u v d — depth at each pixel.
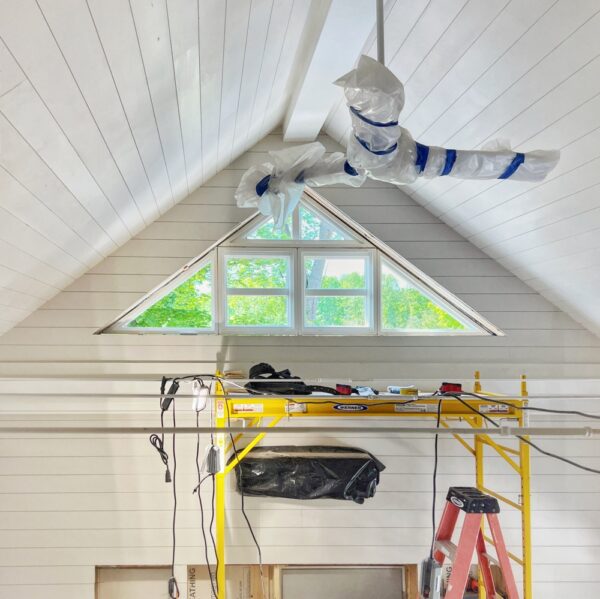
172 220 2.83
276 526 2.92
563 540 2.97
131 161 1.70
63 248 2.08
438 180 2.45
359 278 3.01
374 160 1.32
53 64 0.94
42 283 2.41
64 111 1.11
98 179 1.63
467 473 2.97
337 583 2.96
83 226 1.98
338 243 2.98
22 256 1.86
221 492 2.50
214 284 2.92
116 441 2.87
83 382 2.77
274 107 2.37
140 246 2.81
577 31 1.25
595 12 1.17
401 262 2.99
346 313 2.99
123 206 2.12
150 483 2.88
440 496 2.96
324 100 2.16
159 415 2.85
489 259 2.93
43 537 2.84
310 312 2.98
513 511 2.96
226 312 2.94
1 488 2.82
